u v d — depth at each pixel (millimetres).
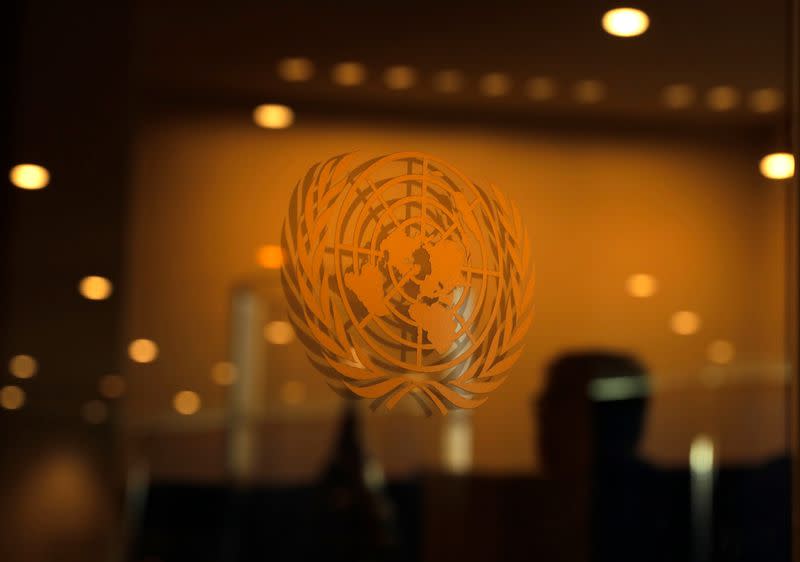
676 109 1821
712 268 1792
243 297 1612
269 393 1590
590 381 1708
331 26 1737
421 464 1611
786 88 1870
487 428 1653
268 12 1722
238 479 1589
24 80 1662
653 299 1760
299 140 1689
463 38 1771
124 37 1691
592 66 1805
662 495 1731
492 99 1758
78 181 1648
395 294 1565
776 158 1841
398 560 1605
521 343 1648
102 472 1585
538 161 1739
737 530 1754
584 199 1756
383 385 1579
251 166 1666
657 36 1838
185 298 1621
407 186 1648
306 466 1590
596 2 1826
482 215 1672
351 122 1703
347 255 1583
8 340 1602
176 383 1603
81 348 1607
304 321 1584
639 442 1729
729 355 1777
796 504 1770
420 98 1730
